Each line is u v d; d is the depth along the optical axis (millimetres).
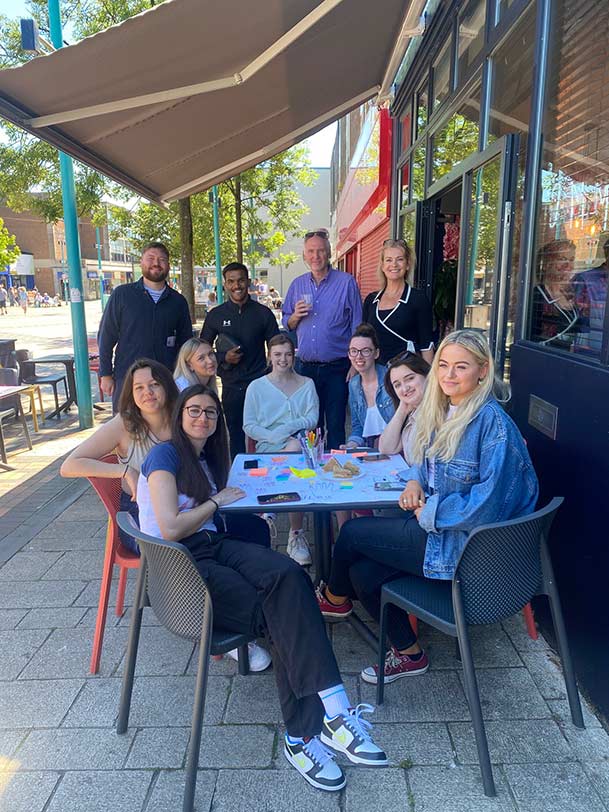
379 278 4320
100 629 2639
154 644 2857
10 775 2084
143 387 2758
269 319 4832
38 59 2912
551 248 2848
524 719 2271
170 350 4730
